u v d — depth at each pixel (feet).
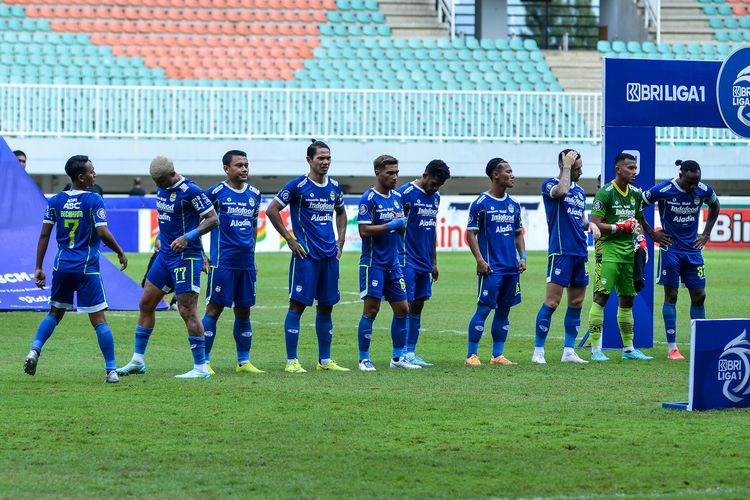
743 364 88.17
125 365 111.34
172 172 101.50
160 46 358.84
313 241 107.55
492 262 114.11
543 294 201.16
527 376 105.91
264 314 165.27
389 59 366.63
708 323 86.43
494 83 362.12
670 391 96.58
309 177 107.76
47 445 73.15
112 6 370.53
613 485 63.46
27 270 162.09
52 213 99.04
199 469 66.80
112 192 331.98
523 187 350.64
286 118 319.06
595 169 328.70
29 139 307.58
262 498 60.44
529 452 71.72
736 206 321.11
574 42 422.00
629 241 119.55
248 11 377.50
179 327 146.92
